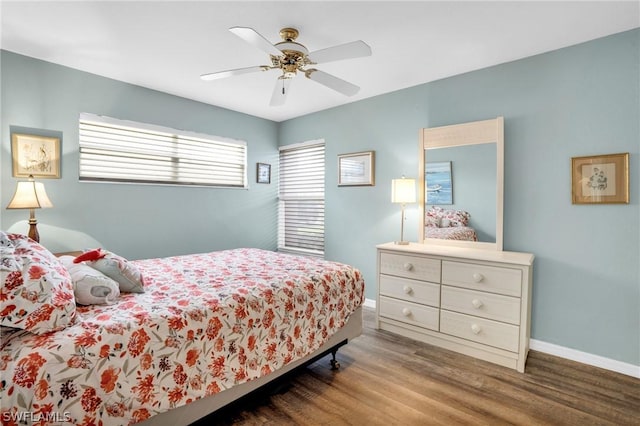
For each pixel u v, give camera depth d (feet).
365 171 12.17
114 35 7.48
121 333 4.27
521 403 6.30
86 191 9.74
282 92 8.23
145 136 11.11
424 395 6.58
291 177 15.12
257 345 5.77
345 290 7.75
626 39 7.25
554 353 8.29
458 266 8.38
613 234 7.50
